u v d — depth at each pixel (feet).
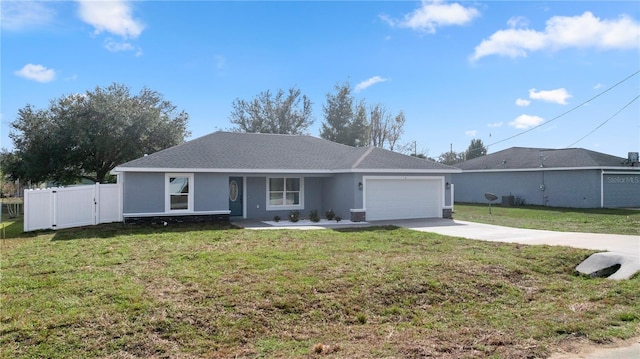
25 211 51.08
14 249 37.22
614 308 22.18
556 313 21.39
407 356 16.08
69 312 19.47
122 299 21.40
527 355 16.20
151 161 56.90
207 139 67.31
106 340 17.02
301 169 63.77
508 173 102.78
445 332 18.85
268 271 27.17
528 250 34.71
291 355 16.25
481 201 109.40
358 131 159.74
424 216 65.77
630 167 87.92
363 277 25.68
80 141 88.43
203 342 17.37
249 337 18.06
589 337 18.10
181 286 23.77
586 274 28.94
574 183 89.61
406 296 23.41
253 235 44.78
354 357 15.97
